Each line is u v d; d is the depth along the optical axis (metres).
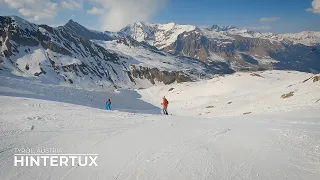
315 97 36.34
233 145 12.38
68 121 16.88
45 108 23.20
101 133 14.22
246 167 9.74
